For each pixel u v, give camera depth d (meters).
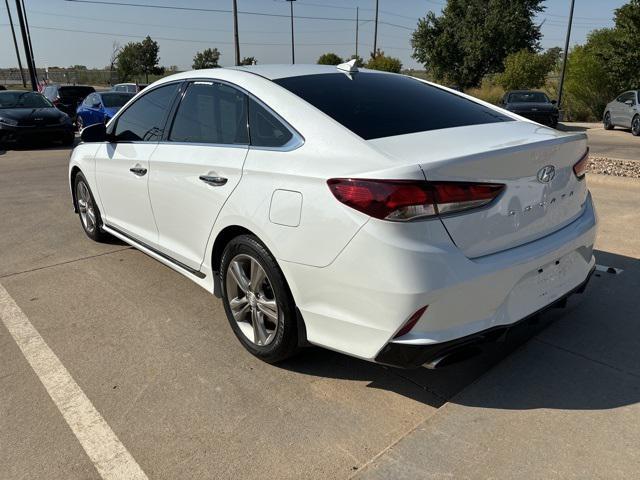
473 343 2.47
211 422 2.59
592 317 3.50
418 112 3.01
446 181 2.30
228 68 3.50
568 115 24.38
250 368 3.05
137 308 3.86
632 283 4.00
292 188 2.63
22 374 3.04
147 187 3.85
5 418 2.65
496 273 2.43
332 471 2.26
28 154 12.32
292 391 2.83
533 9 38.47
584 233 2.93
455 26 39.53
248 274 3.12
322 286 2.55
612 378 2.84
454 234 2.35
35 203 7.18
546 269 2.73
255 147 2.96
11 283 4.35
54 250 5.17
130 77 47.16
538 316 2.73
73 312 3.81
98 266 4.71
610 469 2.20
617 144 14.30
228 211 3.02
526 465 2.24
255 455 2.37
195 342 3.36
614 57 22.92
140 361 3.15
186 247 3.59
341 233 2.41
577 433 2.42
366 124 2.75
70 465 2.33
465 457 2.29
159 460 2.35
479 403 2.65
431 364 2.42
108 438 2.50
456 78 40.03
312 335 2.71
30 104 14.01
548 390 2.74
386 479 2.19
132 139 4.17
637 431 2.42
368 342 2.47
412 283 2.28
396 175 2.28
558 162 2.72
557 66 28.30
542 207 2.68
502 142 2.59
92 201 5.07
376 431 2.51
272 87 3.07
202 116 3.46
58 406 2.74
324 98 2.96
